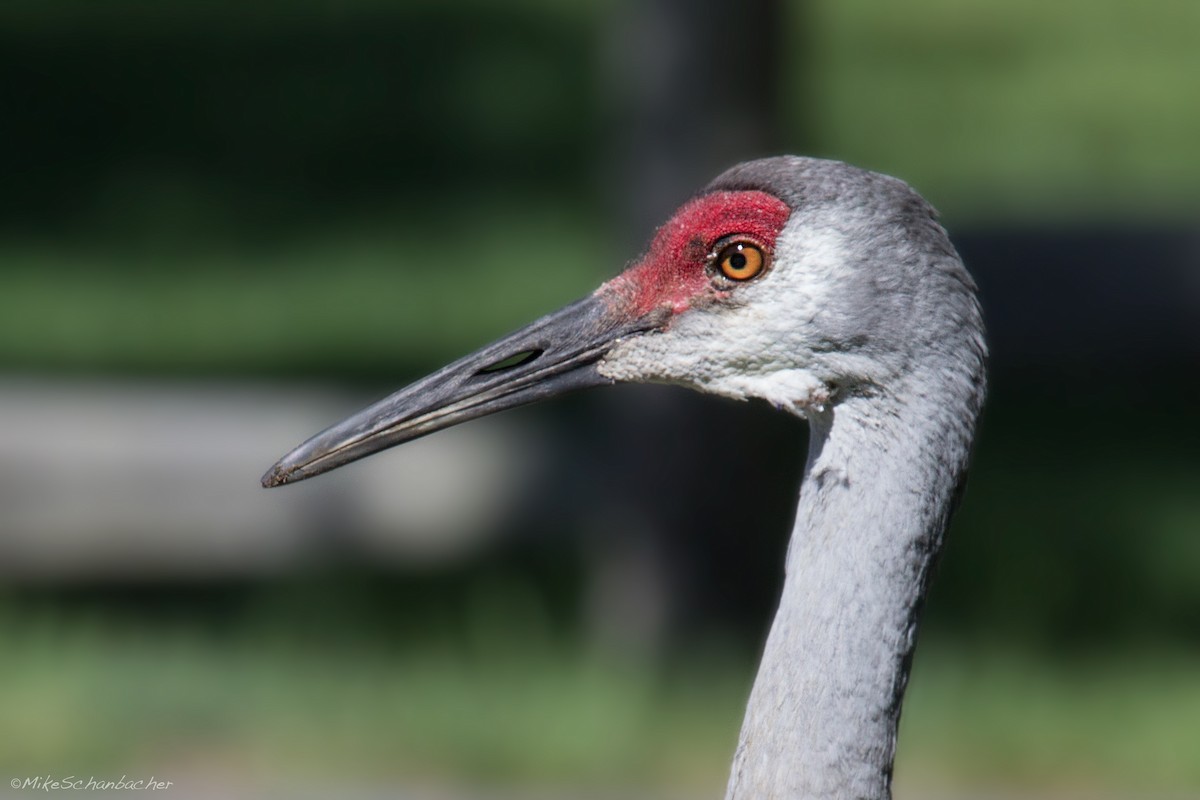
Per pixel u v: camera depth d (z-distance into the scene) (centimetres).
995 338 1566
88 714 1168
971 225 1647
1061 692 1237
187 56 2891
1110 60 3023
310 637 1291
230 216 2419
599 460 1299
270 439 1248
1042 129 2730
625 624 1291
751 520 1283
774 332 651
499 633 1303
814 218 644
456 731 1163
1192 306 1552
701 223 661
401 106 2759
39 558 1220
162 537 1234
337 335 1984
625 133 1258
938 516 631
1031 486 1555
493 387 696
